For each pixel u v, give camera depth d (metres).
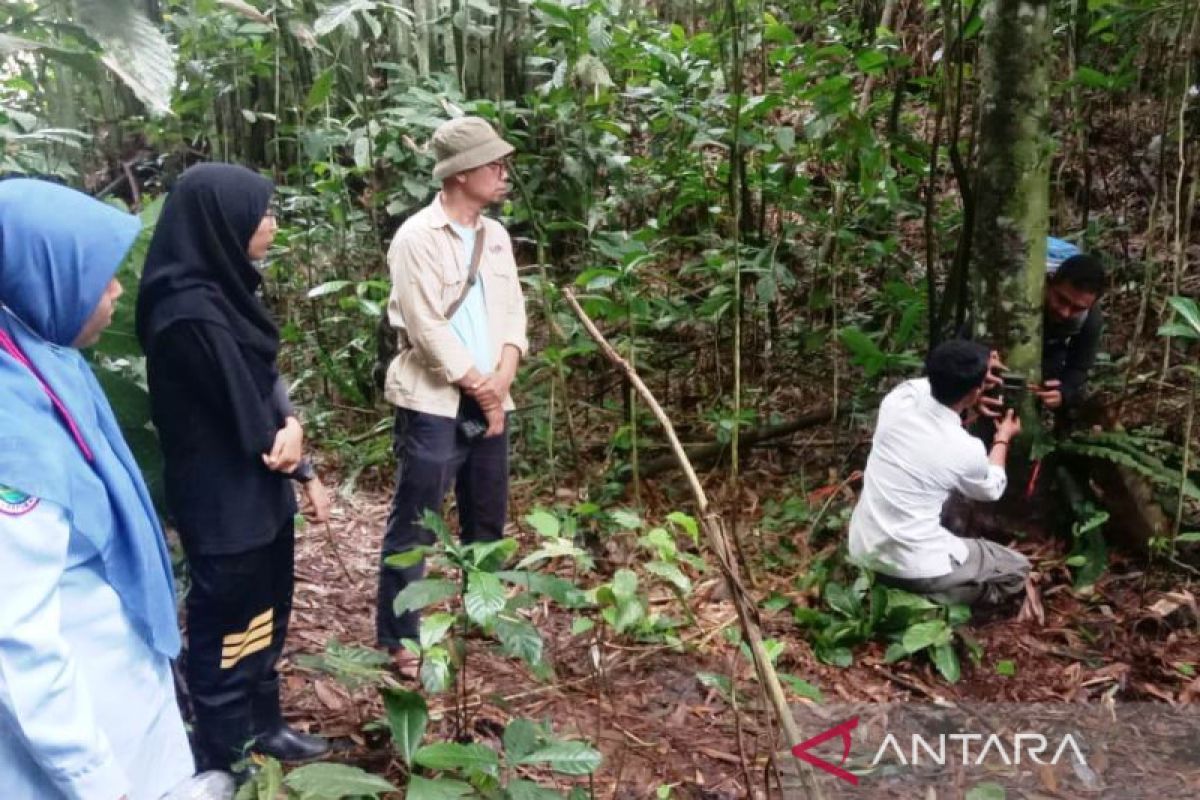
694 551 3.94
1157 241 5.24
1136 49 4.31
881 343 4.64
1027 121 3.32
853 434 4.68
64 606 1.52
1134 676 3.12
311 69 5.84
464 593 2.21
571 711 2.92
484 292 3.13
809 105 5.46
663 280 5.21
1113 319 4.91
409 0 5.84
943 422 3.27
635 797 2.55
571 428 4.26
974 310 3.59
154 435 2.43
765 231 5.47
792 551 3.92
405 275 2.97
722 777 2.65
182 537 2.24
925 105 5.52
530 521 2.63
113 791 1.46
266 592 2.36
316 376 5.33
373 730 2.72
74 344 1.64
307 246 5.29
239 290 2.17
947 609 3.26
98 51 2.13
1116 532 3.69
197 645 2.30
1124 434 3.66
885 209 4.64
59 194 1.60
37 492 1.40
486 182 3.04
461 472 3.28
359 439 4.92
